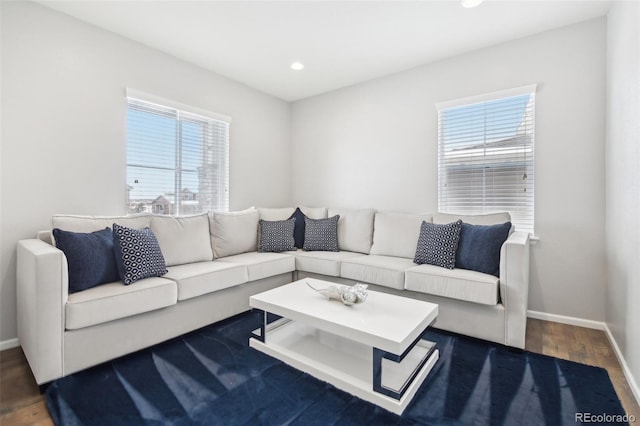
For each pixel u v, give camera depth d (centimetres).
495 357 207
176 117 327
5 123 221
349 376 165
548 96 274
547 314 277
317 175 436
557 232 272
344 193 410
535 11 246
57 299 172
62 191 247
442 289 235
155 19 256
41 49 236
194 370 191
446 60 326
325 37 284
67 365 176
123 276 212
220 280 255
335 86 403
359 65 342
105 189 271
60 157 246
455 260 261
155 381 179
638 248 171
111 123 275
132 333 204
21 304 200
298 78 377
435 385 175
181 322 232
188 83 332
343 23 262
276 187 442
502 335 217
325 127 425
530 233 285
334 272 300
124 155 283
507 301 215
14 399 162
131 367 194
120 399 162
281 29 271
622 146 205
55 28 243
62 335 174
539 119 279
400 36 282
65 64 248
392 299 203
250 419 148
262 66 344
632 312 178
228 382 179
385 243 323
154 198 309
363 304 193
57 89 244
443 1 234
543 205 278
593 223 258
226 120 370
